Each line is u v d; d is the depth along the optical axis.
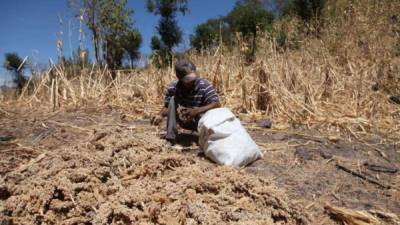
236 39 8.24
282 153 4.24
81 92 6.38
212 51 7.89
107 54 8.06
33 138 4.65
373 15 10.28
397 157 4.23
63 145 4.39
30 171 3.40
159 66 8.06
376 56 8.23
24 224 2.75
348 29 9.70
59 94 6.41
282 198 2.98
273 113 5.49
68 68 7.07
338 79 6.73
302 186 3.51
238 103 6.04
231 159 3.78
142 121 5.36
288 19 11.61
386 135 4.90
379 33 9.51
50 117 5.55
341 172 3.82
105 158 3.47
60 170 3.29
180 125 4.61
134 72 7.16
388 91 6.91
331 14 11.27
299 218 2.90
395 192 3.45
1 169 3.58
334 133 4.91
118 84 6.59
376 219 2.96
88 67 7.20
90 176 3.17
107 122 5.27
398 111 5.85
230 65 7.04
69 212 2.85
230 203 2.89
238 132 3.92
